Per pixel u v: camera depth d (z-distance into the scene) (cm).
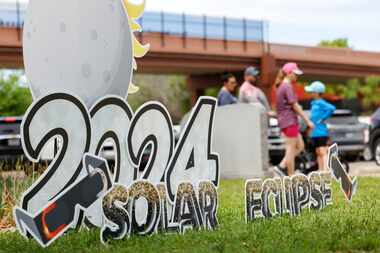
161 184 699
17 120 1666
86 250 609
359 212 815
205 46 5009
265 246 599
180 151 724
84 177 629
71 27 707
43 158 935
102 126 669
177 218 707
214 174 754
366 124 2100
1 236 715
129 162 689
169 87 7575
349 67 6425
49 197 628
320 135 1410
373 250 611
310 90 1420
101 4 723
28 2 725
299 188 820
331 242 615
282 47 5600
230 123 1502
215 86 5772
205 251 586
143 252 595
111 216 648
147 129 703
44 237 592
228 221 767
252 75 1527
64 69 705
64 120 638
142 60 4684
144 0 772
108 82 732
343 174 898
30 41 721
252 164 1478
